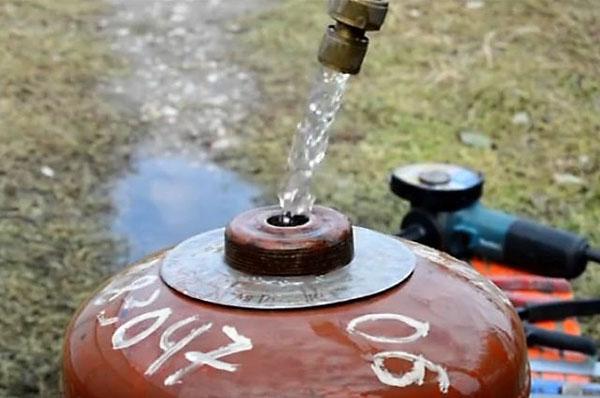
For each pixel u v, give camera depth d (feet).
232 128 10.81
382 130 10.77
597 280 8.13
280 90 11.60
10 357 7.39
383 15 2.91
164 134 10.64
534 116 10.99
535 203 9.47
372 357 2.61
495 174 9.95
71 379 2.84
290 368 2.57
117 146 10.38
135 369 2.68
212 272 2.90
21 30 12.82
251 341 2.64
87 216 9.20
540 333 5.55
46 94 11.29
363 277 2.86
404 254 3.06
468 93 11.41
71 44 12.53
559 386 5.40
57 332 7.66
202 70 12.03
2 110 10.89
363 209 9.23
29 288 8.16
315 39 12.76
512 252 5.86
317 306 2.72
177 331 2.73
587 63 11.96
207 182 9.80
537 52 12.23
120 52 12.42
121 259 8.58
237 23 13.28
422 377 2.60
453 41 12.58
